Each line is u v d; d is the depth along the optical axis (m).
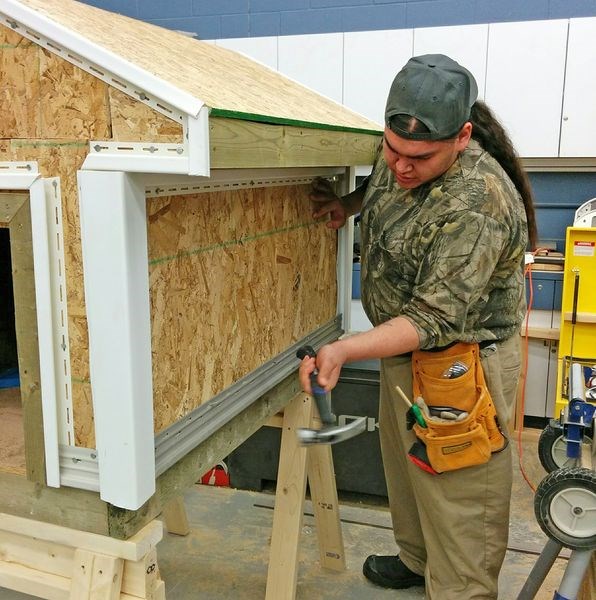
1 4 0.91
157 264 1.03
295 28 3.51
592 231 2.66
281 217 1.50
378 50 3.22
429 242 1.37
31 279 0.97
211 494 2.54
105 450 0.97
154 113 0.86
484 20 3.21
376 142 1.68
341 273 1.92
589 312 2.72
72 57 0.89
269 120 1.04
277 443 2.49
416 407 1.47
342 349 1.15
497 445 1.54
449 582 1.67
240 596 1.93
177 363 1.10
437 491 1.58
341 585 2.00
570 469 1.29
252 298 1.37
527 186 1.54
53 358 0.98
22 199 0.95
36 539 1.08
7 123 0.96
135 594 1.02
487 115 1.51
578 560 1.32
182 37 1.63
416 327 1.25
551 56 3.01
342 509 2.43
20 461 1.10
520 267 1.53
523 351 3.01
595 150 3.05
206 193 1.16
